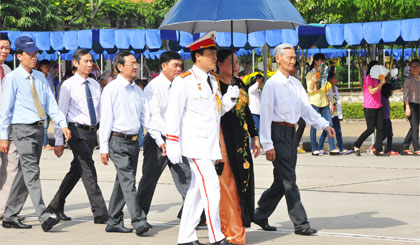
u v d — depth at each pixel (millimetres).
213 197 6617
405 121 26000
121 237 7582
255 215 7742
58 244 7215
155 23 51781
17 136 7973
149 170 8039
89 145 8562
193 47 6758
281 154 7453
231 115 6988
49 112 8211
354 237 7363
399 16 26328
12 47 17203
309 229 7508
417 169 13578
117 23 52875
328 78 16328
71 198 10406
